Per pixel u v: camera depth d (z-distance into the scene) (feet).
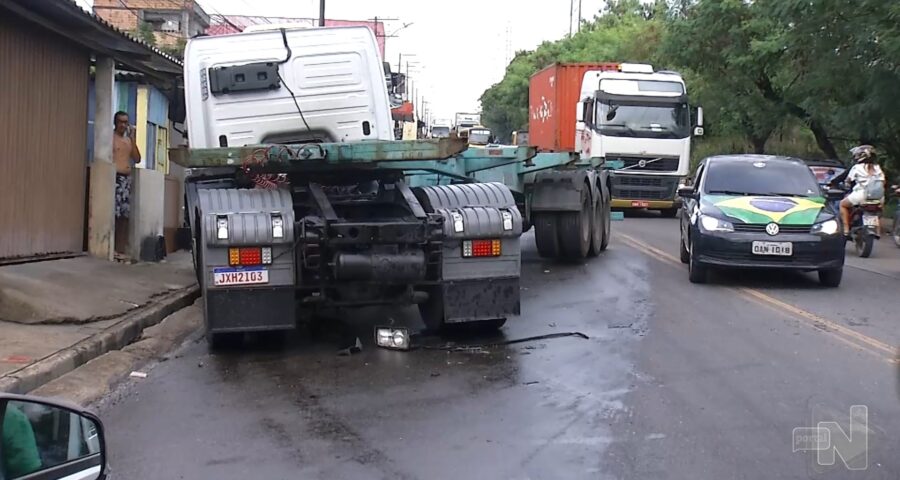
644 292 39.04
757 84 100.48
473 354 27.71
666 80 83.97
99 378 24.94
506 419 21.16
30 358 24.85
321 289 27.76
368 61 35.01
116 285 36.78
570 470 17.83
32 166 37.91
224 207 27.40
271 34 34.55
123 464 18.29
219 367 26.48
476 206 29.09
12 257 36.27
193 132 34.27
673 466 18.03
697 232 40.70
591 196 50.60
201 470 17.98
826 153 99.09
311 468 18.06
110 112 44.88
